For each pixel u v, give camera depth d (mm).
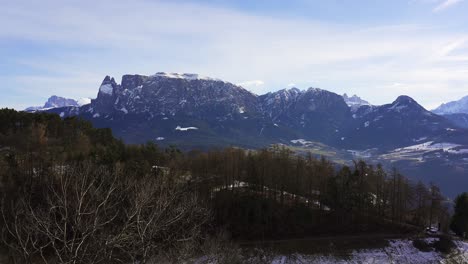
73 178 29281
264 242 106500
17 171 87250
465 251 105250
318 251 100062
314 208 131125
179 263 34281
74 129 148875
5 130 139000
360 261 93125
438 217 134000
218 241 65312
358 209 130000
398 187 135500
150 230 25594
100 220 24031
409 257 98312
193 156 143750
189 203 48406
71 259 19641
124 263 23672
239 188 133000
